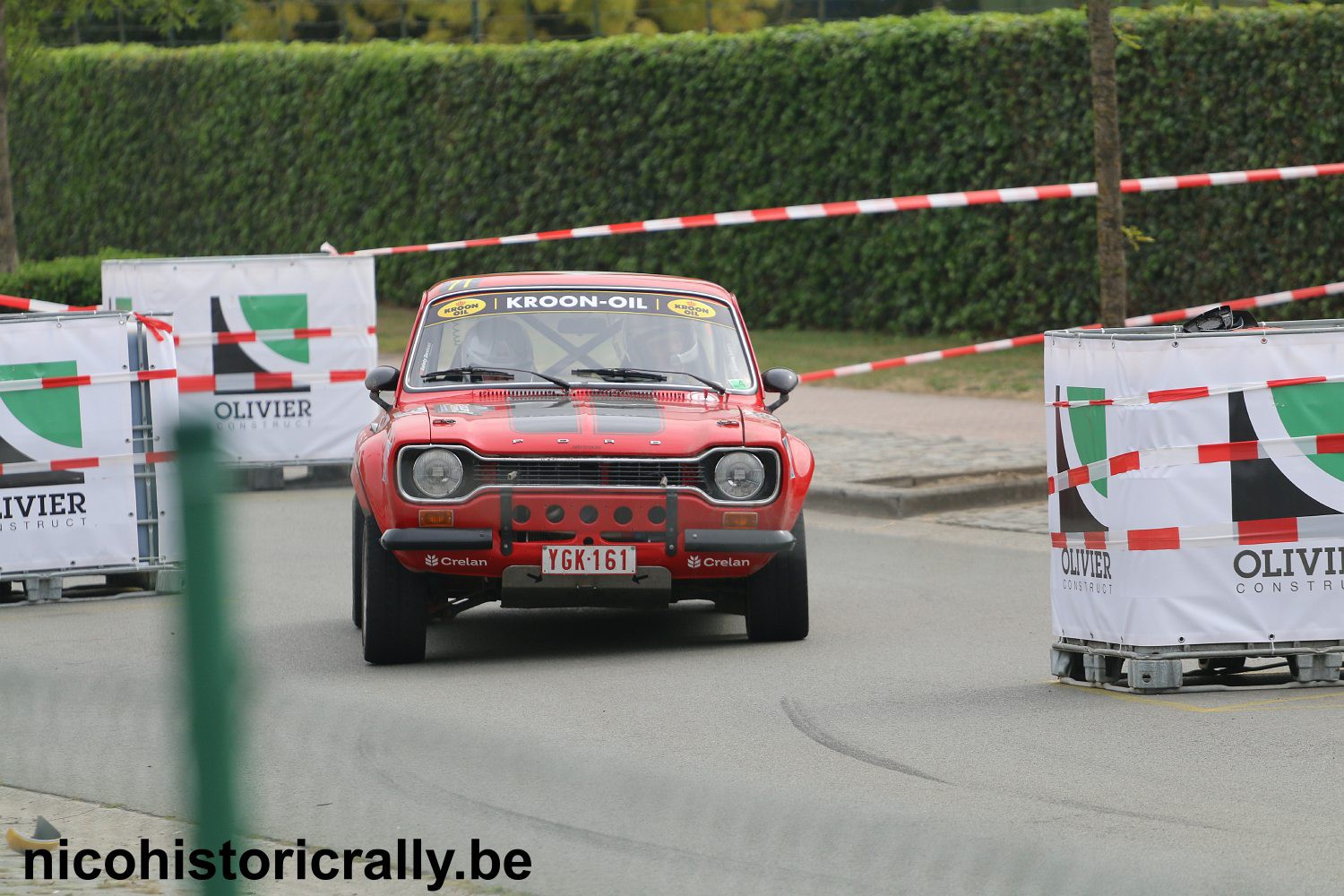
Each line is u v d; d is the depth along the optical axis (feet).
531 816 75.97
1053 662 102.37
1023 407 234.58
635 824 74.64
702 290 123.65
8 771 84.64
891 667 106.73
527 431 106.52
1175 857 69.67
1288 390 96.73
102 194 435.53
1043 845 71.26
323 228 390.42
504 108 356.38
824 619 123.03
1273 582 97.76
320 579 140.36
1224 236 261.24
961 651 111.34
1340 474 97.50
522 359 117.60
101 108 433.89
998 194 185.06
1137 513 97.19
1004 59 282.77
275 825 75.00
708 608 130.72
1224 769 82.58
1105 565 98.99
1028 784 80.33
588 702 97.66
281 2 435.94
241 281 190.70
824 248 311.68
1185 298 266.98
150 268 188.85
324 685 102.63
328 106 386.52
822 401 245.04
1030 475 183.52
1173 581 97.50
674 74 328.29
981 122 286.05
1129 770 82.64
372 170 379.76
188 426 37.01
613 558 105.70
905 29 295.07
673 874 68.23
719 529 106.83
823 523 168.45
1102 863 68.90
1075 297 280.51
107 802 79.92
